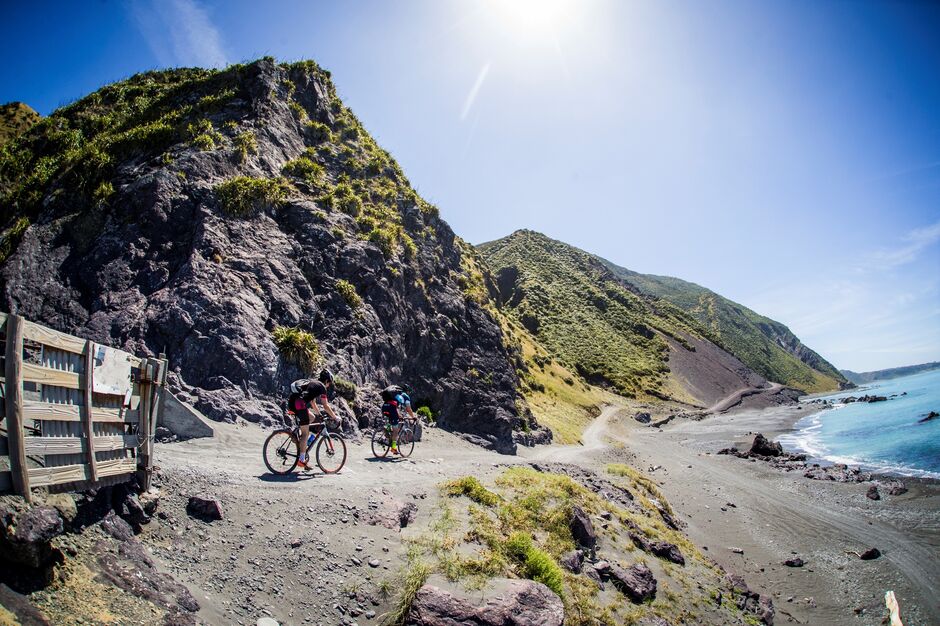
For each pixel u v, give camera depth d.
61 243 23.72
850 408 112.44
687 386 138.38
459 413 37.06
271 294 24.86
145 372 8.40
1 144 44.84
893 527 27.33
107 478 7.32
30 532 5.18
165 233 24.89
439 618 7.97
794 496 34.84
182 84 39.56
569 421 68.69
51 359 6.07
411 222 42.59
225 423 17.84
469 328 42.91
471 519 12.24
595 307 177.62
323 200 33.19
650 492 29.05
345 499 11.34
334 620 7.57
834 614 18.00
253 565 8.01
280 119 37.88
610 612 11.30
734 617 14.55
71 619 5.16
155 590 6.35
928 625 17.33
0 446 5.34
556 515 14.12
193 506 8.86
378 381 28.58
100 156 28.45
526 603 8.84
